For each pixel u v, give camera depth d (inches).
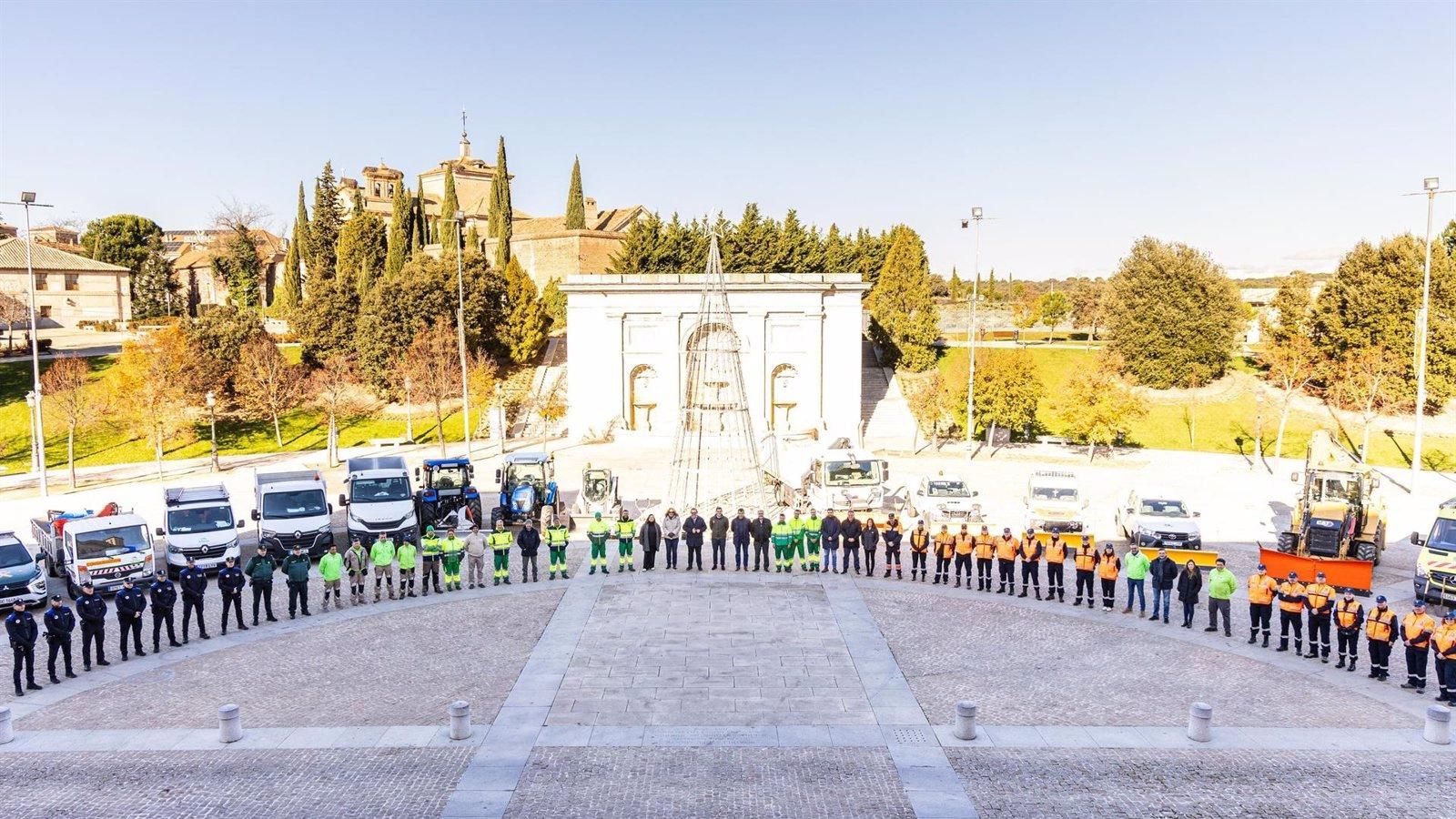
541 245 3695.9
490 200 3900.1
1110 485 1806.1
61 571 1162.6
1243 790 577.9
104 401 2063.2
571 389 2370.8
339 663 829.8
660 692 754.8
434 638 898.7
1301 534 1109.7
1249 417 2493.8
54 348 2896.2
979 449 2288.4
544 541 1311.5
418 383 2400.3
